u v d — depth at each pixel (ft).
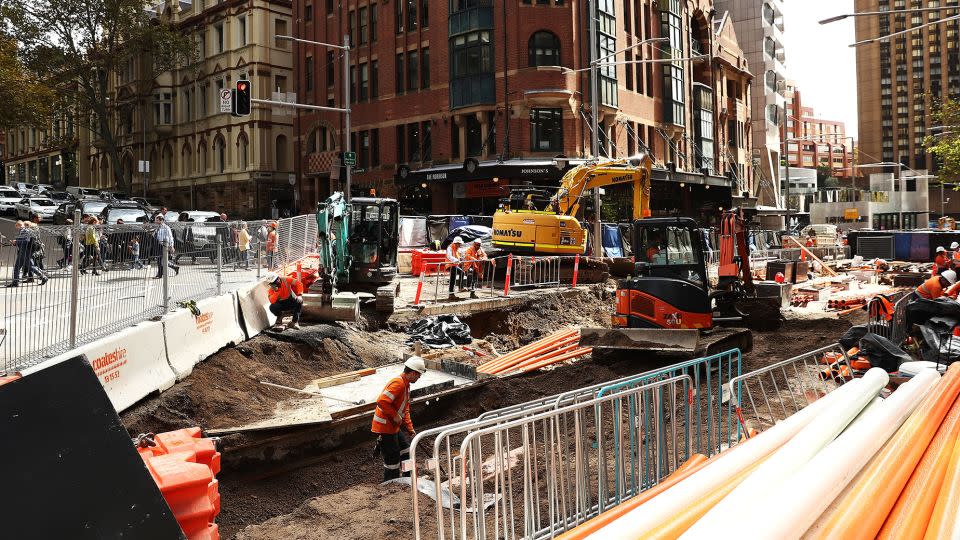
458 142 135.64
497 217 79.82
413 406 40.09
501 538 22.70
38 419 13.26
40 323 28.17
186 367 37.27
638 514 11.55
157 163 202.08
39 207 115.24
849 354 34.91
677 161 161.89
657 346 44.52
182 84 193.88
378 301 59.52
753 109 248.73
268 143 171.22
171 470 17.17
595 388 24.49
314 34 162.71
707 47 179.73
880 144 519.60
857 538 9.95
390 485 28.50
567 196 79.10
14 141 284.82
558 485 25.46
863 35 522.88
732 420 32.14
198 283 43.47
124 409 31.32
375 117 150.10
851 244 134.10
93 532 12.46
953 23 490.08
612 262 92.32
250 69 169.89
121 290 34.12
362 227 65.26
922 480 12.82
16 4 159.53
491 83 129.08
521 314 70.54
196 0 188.85
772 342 53.11
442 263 83.97
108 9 165.37
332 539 23.73
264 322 50.03
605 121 136.46
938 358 33.55
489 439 32.76
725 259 53.57
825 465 12.10
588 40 131.54
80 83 199.52
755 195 222.69
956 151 114.62
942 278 38.34
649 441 25.49
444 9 135.64
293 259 76.64
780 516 9.67
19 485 12.39
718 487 13.34
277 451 33.71
